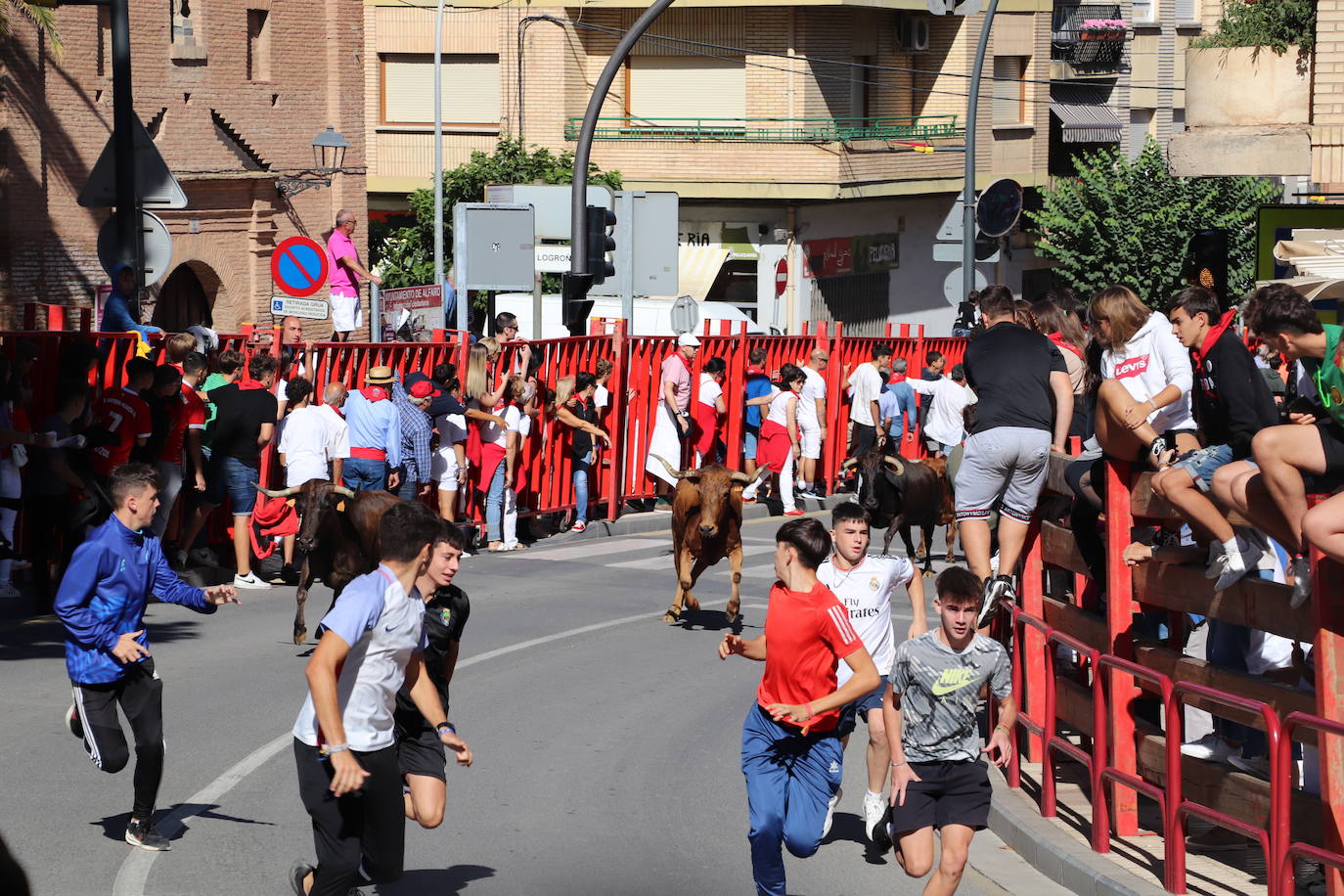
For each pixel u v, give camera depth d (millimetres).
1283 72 19375
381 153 48156
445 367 19453
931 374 28875
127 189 18000
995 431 10477
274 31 33062
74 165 29469
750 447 25906
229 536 18453
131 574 9047
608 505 23688
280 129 33281
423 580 7801
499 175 43406
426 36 47594
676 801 10398
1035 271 56656
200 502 17109
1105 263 49000
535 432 22125
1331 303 17797
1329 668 7258
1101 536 10539
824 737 8148
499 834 9625
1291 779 8188
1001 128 52719
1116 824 9516
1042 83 54500
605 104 47250
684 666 14492
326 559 14227
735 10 45844
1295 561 7480
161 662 13789
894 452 23078
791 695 8133
